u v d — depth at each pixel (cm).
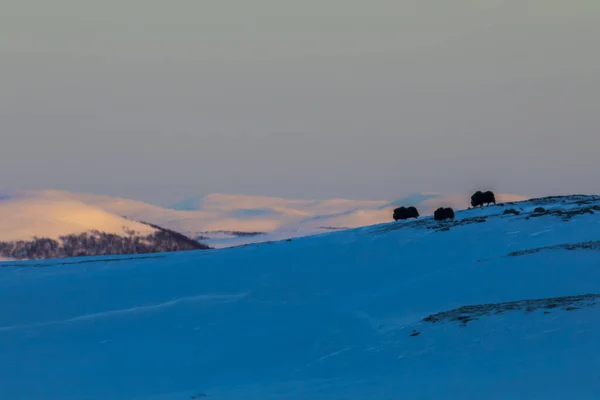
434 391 8356
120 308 17575
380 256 19212
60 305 18112
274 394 9450
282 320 14975
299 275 18588
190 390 11094
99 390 11619
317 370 11294
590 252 15375
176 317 15975
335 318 14488
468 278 15038
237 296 17425
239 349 13338
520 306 12006
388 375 9975
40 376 12538
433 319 12438
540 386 8006
